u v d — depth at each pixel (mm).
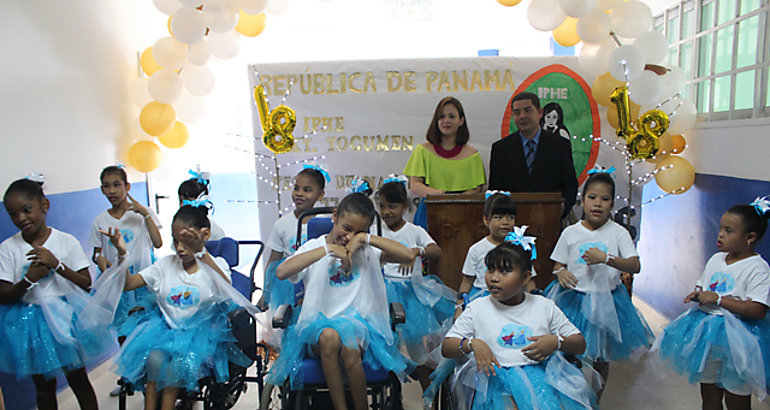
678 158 4141
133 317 2855
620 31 4004
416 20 8578
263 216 4984
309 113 4898
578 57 4461
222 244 3361
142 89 4312
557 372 2291
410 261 2650
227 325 2762
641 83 3775
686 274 4484
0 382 3043
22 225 2771
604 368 3129
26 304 2793
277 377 2484
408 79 4840
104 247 3615
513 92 4828
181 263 2859
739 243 2625
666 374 3705
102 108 4168
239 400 3441
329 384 2422
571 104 4836
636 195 4891
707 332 2645
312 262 2561
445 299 3346
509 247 2340
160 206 4992
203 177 3803
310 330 2500
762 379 2494
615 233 3064
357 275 2721
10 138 3236
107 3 4266
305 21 8461
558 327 2396
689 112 4070
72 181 3803
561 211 3652
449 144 4168
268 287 3412
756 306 2547
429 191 3990
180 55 4000
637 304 5309
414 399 3428
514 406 2211
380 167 4945
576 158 4891
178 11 3732
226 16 3795
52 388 2943
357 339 2467
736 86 4012
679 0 4809
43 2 3535
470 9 8547
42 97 3516
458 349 2355
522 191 3941
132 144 4586
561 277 2998
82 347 2889
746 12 3895
